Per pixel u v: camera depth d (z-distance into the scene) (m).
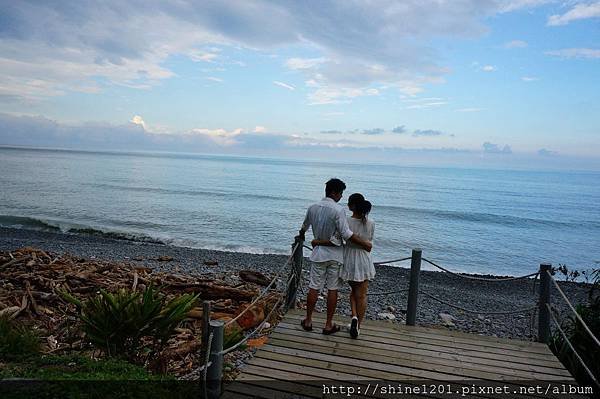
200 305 8.23
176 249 20.75
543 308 6.22
